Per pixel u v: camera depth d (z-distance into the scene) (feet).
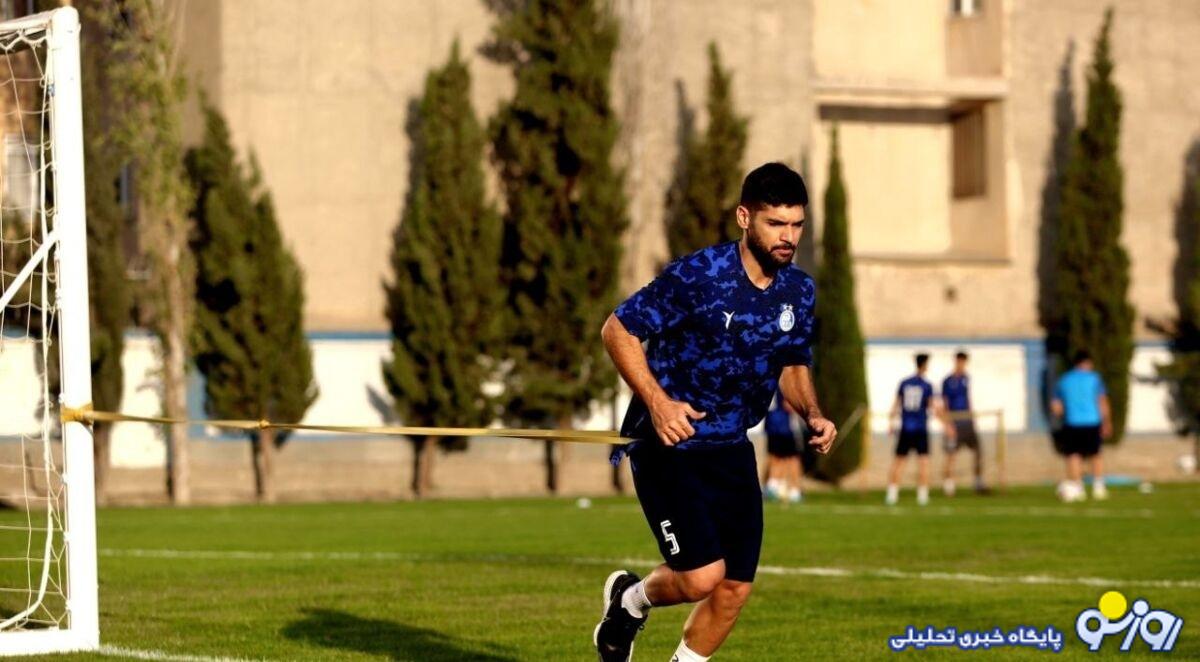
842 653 107.45
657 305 78.54
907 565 168.55
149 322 344.28
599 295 363.15
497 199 361.71
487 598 137.80
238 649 105.91
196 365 348.38
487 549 193.26
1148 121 431.43
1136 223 428.97
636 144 375.45
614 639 86.48
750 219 77.97
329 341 366.63
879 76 418.92
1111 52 429.38
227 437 351.25
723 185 377.09
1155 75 432.66
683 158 391.45
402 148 375.45
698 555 79.87
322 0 372.17
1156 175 431.43
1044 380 417.08
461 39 379.76
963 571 161.89
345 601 135.13
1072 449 311.47
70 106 109.29
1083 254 406.21
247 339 342.85
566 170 364.58
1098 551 185.06
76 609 106.63
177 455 334.65
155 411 345.31
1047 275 423.64
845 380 378.73
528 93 362.12
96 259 328.90
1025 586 147.43
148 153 324.19
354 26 373.81
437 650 106.22
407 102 376.07
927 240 437.17
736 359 78.74
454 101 356.79
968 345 412.77
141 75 320.91
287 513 284.41
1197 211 420.36
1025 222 422.82
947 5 435.53
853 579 153.79
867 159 432.25
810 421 82.23
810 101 409.69
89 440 107.76
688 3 397.60
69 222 108.58
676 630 119.34
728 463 80.89
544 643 110.32
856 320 381.19
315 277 370.94
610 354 78.79
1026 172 423.23
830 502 310.65
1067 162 425.69
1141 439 419.95
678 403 76.64
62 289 108.17
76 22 110.32
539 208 363.15
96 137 326.03
